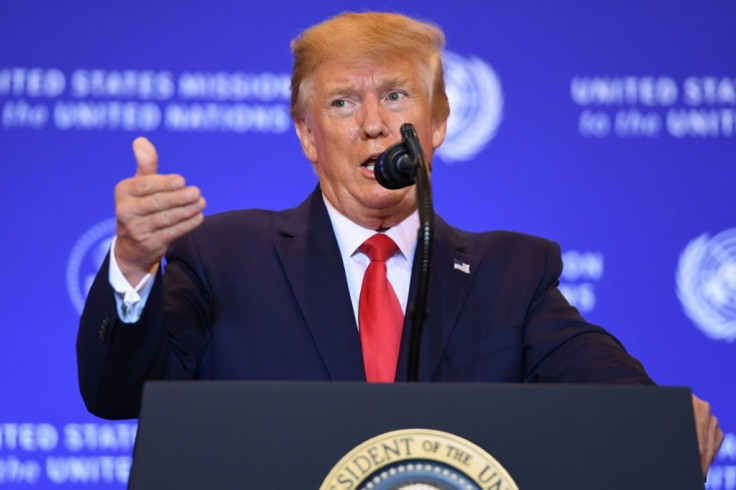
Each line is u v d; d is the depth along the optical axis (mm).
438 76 6914
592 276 10617
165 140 10578
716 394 10531
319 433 4168
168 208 4883
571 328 6371
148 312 5262
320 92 6695
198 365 6195
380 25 6688
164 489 4098
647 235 10680
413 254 6797
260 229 6805
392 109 6625
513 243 6926
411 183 5324
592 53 10844
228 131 10633
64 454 10180
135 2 10672
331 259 6598
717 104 10797
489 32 10852
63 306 10414
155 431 4156
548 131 10781
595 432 4219
